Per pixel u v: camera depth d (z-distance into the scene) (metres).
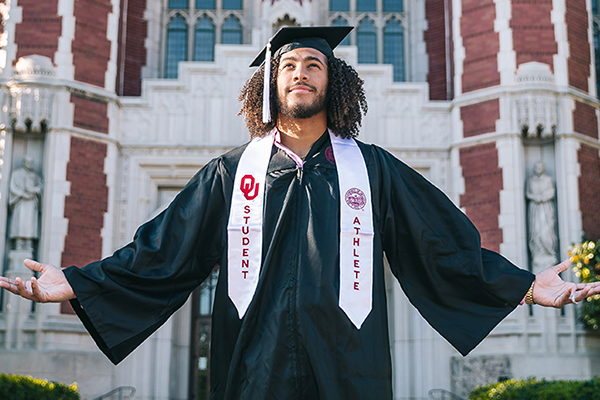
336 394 2.38
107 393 12.50
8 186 13.02
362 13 16.86
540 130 13.68
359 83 2.91
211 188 2.78
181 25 16.75
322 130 2.81
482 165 13.69
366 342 2.47
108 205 13.48
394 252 2.83
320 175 2.68
